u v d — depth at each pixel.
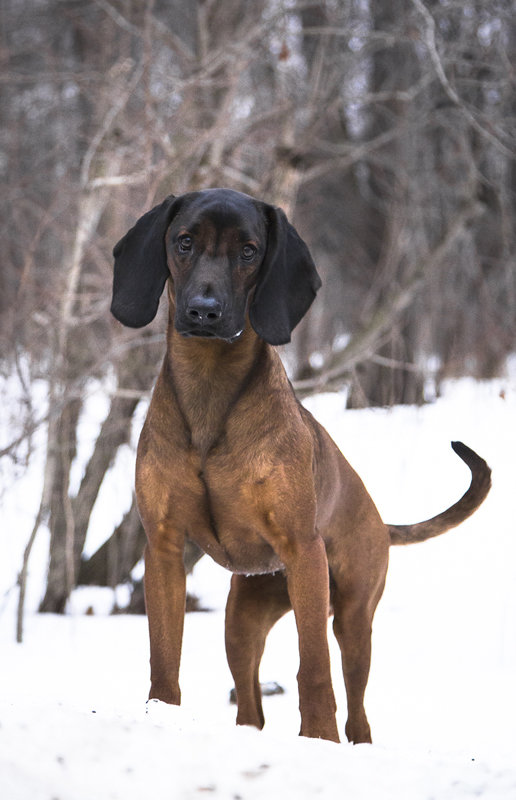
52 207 9.12
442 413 17.14
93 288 10.29
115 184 9.14
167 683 4.99
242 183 10.23
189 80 9.37
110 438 9.91
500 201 12.00
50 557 9.70
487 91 11.91
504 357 14.50
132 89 9.16
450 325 16.14
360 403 11.20
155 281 5.08
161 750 3.40
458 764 3.65
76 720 3.47
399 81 14.36
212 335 4.67
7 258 9.72
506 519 12.34
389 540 6.17
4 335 8.98
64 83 11.23
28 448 8.59
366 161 17.17
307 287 5.20
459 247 14.88
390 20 12.40
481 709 6.86
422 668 7.93
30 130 11.64
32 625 9.06
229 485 4.98
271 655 8.38
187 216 4.92
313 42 12.57
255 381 5.00
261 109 10.28
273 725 6.52
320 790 3.36
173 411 5.02
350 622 5.86
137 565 10.21
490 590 10.12
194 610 9.91
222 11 10.70
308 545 5.01
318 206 19.19
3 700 4.21
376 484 13.57
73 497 10.67
